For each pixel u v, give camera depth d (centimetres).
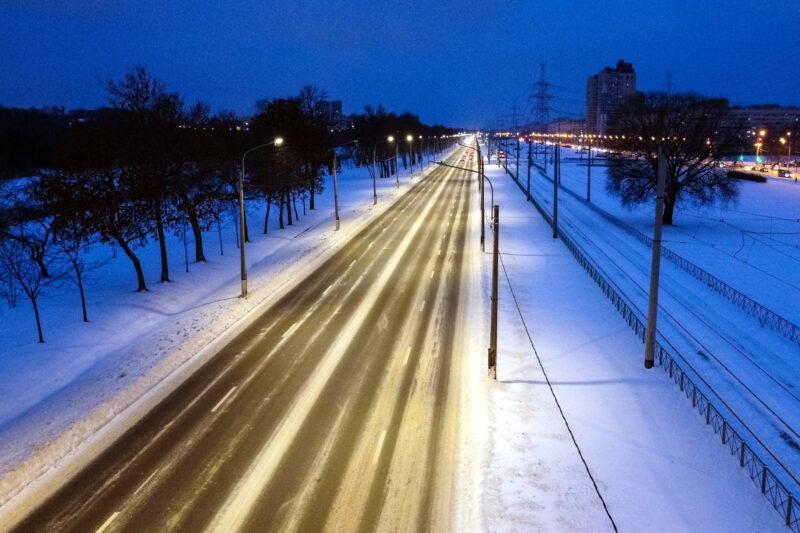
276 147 5303
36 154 6203
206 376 2128
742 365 2219
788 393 1984
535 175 11481
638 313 2808
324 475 1487
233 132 5728
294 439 1667
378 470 1507
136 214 3225
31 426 1745
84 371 2223
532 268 3741
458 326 2617
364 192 8431
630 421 1730
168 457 1581
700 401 1867
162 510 1352
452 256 4134
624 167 5756
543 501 1348
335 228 5366
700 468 1489
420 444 1633
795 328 2586
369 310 2889
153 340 2478
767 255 4200
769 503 1348
